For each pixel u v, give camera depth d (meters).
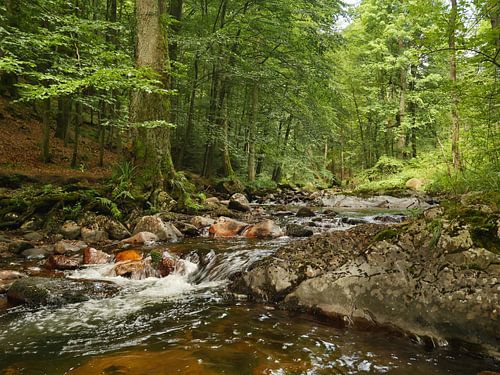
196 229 8.15
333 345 2.93
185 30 17.78
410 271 3.26
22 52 8.59
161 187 9.81
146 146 9.86
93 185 10.32
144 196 9.40
